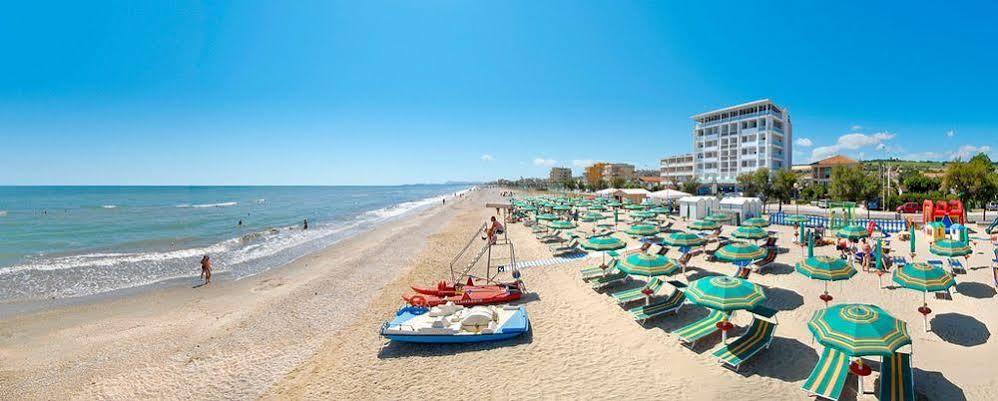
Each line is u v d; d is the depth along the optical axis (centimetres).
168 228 4419
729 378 902
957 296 1303
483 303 1463
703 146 8356
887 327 759
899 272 1132
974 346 980
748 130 7556
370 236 3747
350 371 1065
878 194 4503
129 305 1727
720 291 986
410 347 1170
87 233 3984
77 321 1546
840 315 796
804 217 3070
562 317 1327
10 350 1309
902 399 744
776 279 1572
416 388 962
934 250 1502
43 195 14750
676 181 9044
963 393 807
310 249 3064
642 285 1598
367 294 1786
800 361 954
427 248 2906
